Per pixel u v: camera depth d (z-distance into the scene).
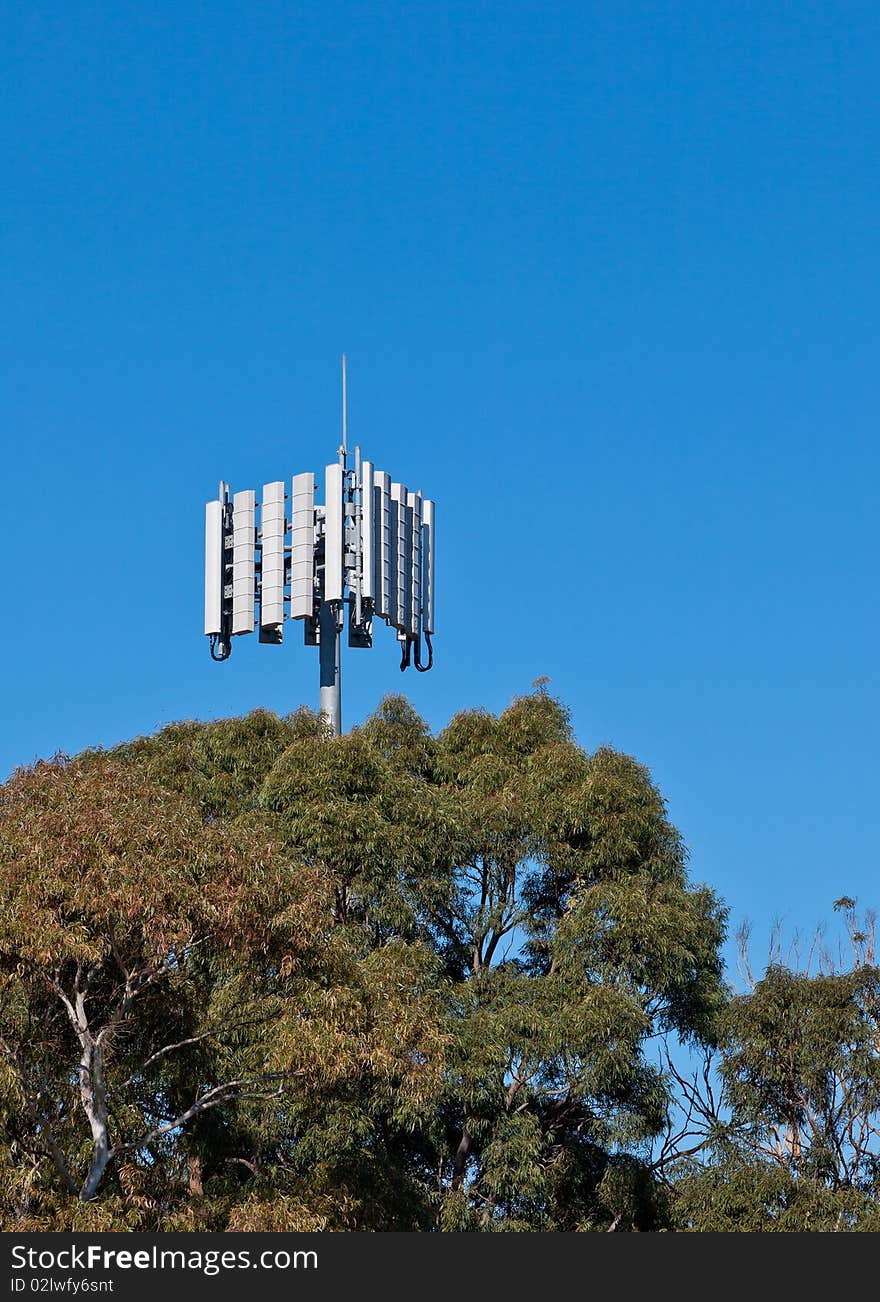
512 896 41.59
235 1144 35.81
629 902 38.81
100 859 29.50
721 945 41.78
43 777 31.59
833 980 39.44
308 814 38.91
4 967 29.56
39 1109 31.86
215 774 42.09
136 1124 33.44
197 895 29.86
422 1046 31.34
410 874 39.59
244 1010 33.28
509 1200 38.72
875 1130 38.78
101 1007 32.44
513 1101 38.22
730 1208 37.41
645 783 42.28
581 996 38.28
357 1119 35.59
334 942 32.16
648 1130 38.34
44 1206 29.98
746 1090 39.53
